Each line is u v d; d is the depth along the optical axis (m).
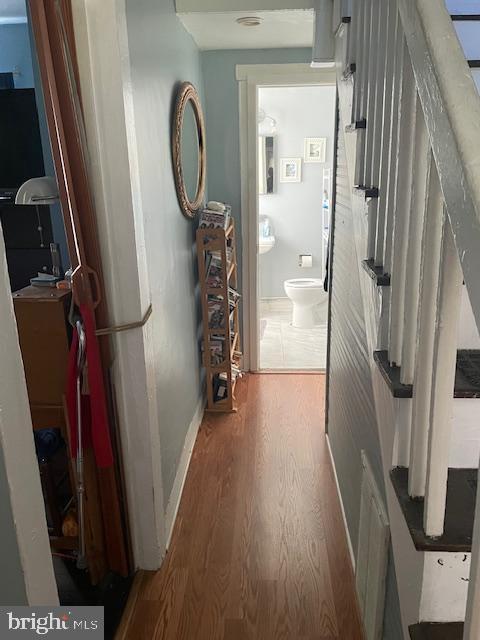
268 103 5.12
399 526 1.19
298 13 2.61
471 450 1.11
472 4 1.67
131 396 1.91
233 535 2.27
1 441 0.90
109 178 1.69
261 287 5.58
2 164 2.85
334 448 2.70
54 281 2.06
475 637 0.73
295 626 1.81
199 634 1.79
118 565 2.02
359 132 1.63
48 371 1.95
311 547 2.19
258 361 4.04
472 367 1.14
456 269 0.80
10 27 3.17
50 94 1.54
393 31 1.22
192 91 2.86
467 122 0.66
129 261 1.77
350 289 2.06
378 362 1.24
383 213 1.34
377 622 1.48
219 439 3.09
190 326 3.01
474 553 0.71
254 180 3.65
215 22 2.76
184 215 2.80
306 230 5.42
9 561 0.96
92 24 1.55
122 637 1.79
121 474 1.97
